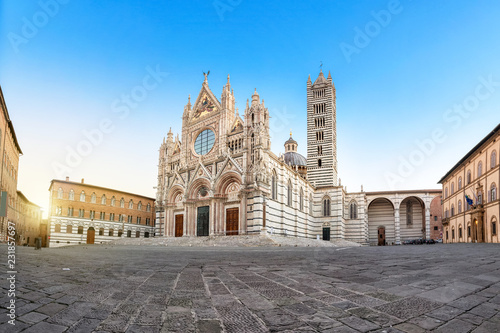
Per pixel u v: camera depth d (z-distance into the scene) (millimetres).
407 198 114125
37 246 41875
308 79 115625
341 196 100750
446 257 24594
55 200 86750
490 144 65438
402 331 7910
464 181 80312
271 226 72062
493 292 11547
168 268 19016
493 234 63562
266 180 69875
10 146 70375
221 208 73938
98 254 32375
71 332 7559
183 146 86812
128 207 101312
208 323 8469
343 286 12891
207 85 86062
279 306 10000
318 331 7934
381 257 25781
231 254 32219
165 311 9422
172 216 85062
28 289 11383
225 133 77688
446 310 9477
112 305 9844
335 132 114438
